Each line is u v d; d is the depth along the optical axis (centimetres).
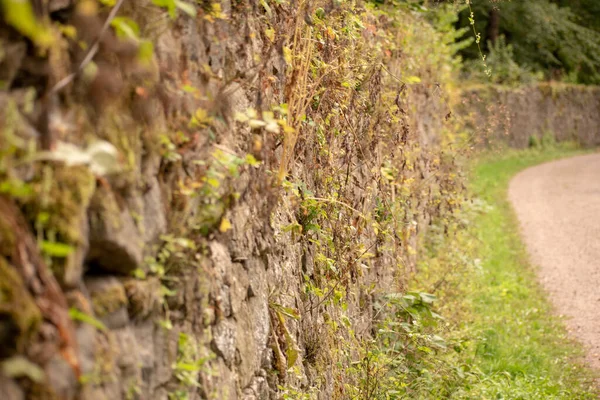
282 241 426
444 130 1505
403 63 976
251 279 362
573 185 2581
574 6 4447
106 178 221
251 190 362
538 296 1201
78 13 215
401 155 809
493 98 3238
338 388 527
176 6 263
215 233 310
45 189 193
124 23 217
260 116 382
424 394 671
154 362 254
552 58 4075
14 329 176
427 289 923
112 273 233
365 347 610
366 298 670
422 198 1012
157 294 254
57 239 196
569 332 1029
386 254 760
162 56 265
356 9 626
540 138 3703
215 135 316
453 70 1819
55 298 189
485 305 1096
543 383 814
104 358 215
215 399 299
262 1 377
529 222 1886
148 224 249
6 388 173
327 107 517
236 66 350
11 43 189
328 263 506
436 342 736
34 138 193
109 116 227
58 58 204
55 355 189
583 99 4078
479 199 1844
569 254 1513
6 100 185
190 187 277
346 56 554
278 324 404
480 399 713
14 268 179
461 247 1254
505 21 3841
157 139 255
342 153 573
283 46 421
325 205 512
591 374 871
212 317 304
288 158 414
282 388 394
